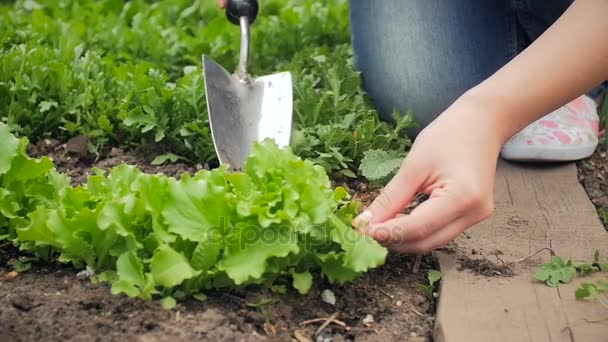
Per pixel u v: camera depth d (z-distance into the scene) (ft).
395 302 3.47
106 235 3.35
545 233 3.78
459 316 3.36
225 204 3.31
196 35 5.11
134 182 3.37
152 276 3.24
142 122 4.12
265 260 3.26
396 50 4.36
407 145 4.20
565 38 3.48
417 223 3.38
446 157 3.41
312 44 4.94
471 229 3.79
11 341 3.22
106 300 3.35
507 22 4.41
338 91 4.24
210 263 3.29
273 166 3.42
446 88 4.35
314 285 3.44
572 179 4.13
